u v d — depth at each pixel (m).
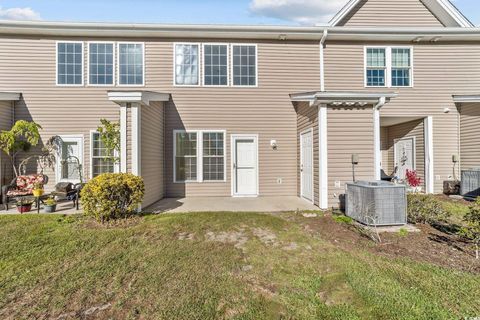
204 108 8.66
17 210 6.30
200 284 2.95
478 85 9.03
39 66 8.12
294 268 3.35
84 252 3.79
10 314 2.49
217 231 4.71
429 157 8.99
